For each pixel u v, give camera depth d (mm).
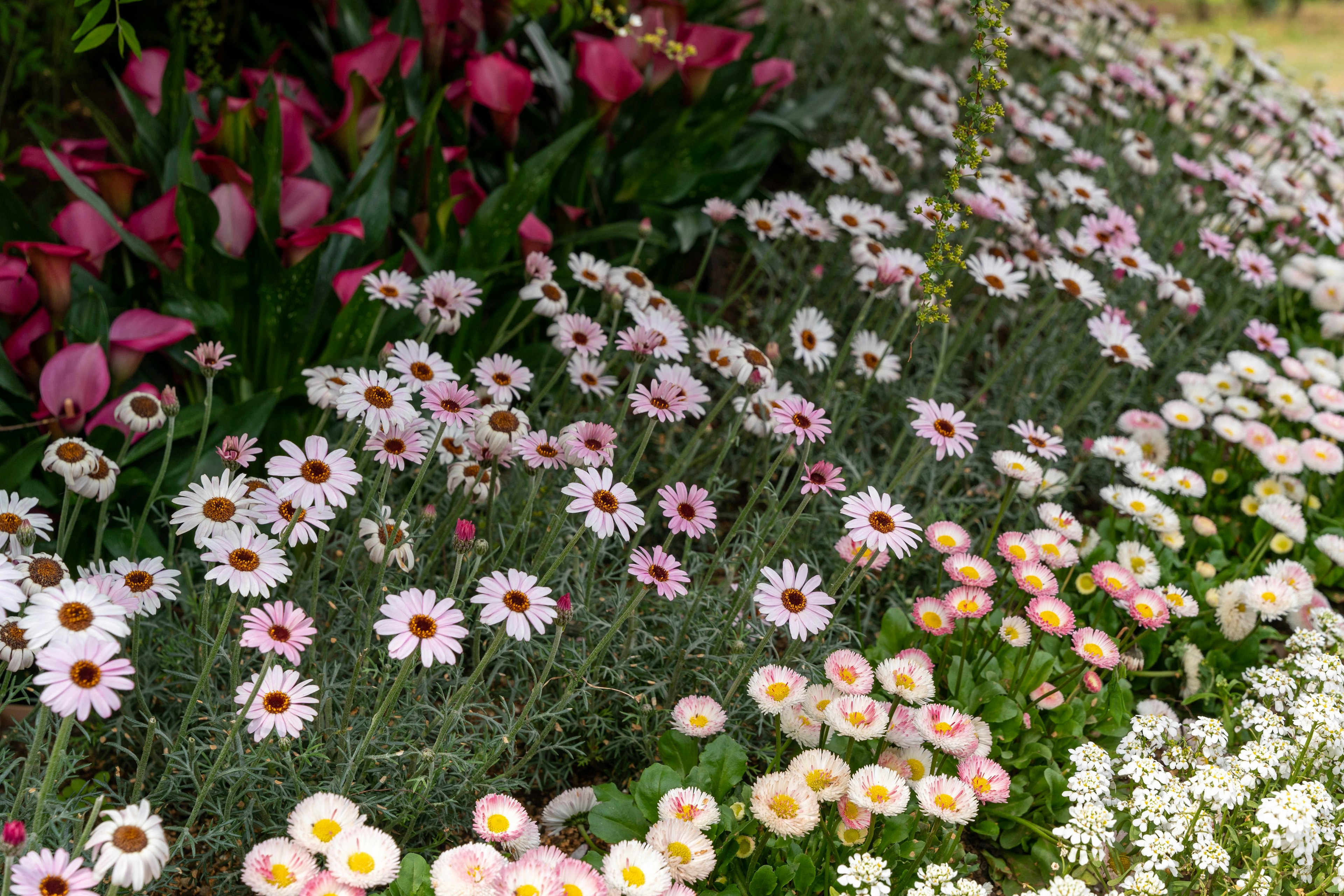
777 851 2193
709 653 2568
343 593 2543
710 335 2922
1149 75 5824
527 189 3217
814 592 2248
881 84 5316
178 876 2070
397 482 2799
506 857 1974
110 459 2496
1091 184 4203
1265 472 3639
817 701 2207
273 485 2123
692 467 3279
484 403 2672
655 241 3402
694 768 2244
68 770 1985
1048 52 5605
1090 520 3549
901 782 2039
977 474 3482
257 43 4582
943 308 2777
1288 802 2135
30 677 2236
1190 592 3123
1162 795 2209
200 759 2129
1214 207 4809
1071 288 3426
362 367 2490
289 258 2934
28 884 1470
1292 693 2613
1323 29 10570
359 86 3270
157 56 3488
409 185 3320
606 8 3814
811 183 4766
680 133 3732
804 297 3613
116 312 2912
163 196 2947
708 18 4512
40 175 4008
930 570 3025
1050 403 3855
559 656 2488
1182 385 3617
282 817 2148
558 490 2926
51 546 2514
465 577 2586
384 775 2225
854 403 3537
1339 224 4258
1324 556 3410
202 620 2105
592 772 2545
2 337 2791
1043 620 2484
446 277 2729
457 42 3891
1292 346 4340
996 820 2482
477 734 2355
